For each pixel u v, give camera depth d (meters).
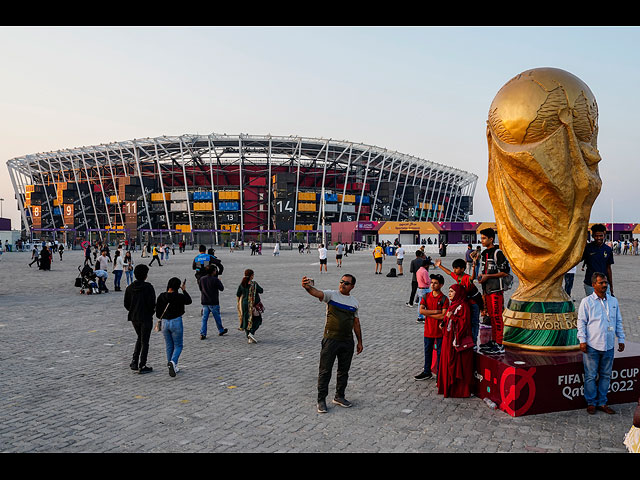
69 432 5.20
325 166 91.56
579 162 6.19
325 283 21.84
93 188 105.50
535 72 6.32
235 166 101.06
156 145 91.06
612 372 6.01
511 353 6.34
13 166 113.19
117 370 7.75
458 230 78.06
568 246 6.36
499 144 6.50
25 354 8.80
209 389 6.75
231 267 33.25
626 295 16.75
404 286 20.81
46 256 30.08
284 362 8.28
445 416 5.68
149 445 4.87
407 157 107.44
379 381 7.13
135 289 7.59
